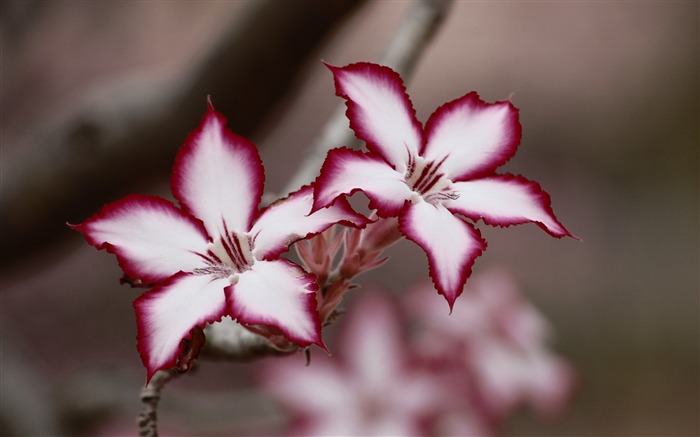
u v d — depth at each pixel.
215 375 1.09
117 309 1.15
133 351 1.12
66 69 1.12
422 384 0.68
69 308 1.14
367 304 0.71
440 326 0.71
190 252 0.40
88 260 1.17
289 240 0.39
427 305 0.72
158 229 0.40
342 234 0.42
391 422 0.67
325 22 0.56
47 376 1.04
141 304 0.39
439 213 0.39
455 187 0.40
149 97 0.62
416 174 0.40
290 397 0.67
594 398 1.29
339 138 0.48
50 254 0.70
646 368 1.32
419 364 0.69
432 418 0.67
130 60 1.16
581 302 1.40
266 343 0.43
